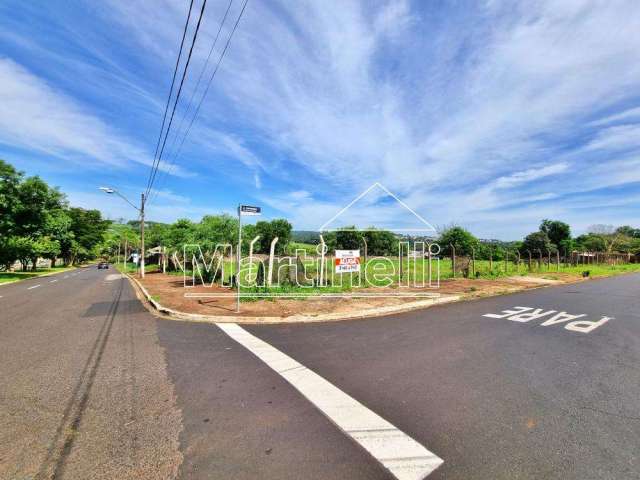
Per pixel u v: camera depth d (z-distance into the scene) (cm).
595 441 276
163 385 405
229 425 309
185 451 268
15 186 3084
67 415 330
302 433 294
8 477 237
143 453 265
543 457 254
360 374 437
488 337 614
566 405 342
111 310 967
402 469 243
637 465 244
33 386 402
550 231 4453
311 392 382
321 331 679
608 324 719
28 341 614
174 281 1894
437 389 386
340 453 264
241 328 714
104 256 9894
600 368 450
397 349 546
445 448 269
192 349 559
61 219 4619
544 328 684
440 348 548
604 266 3356
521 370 444
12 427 307
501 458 254
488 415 323
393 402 354
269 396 372
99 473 241
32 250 3189
